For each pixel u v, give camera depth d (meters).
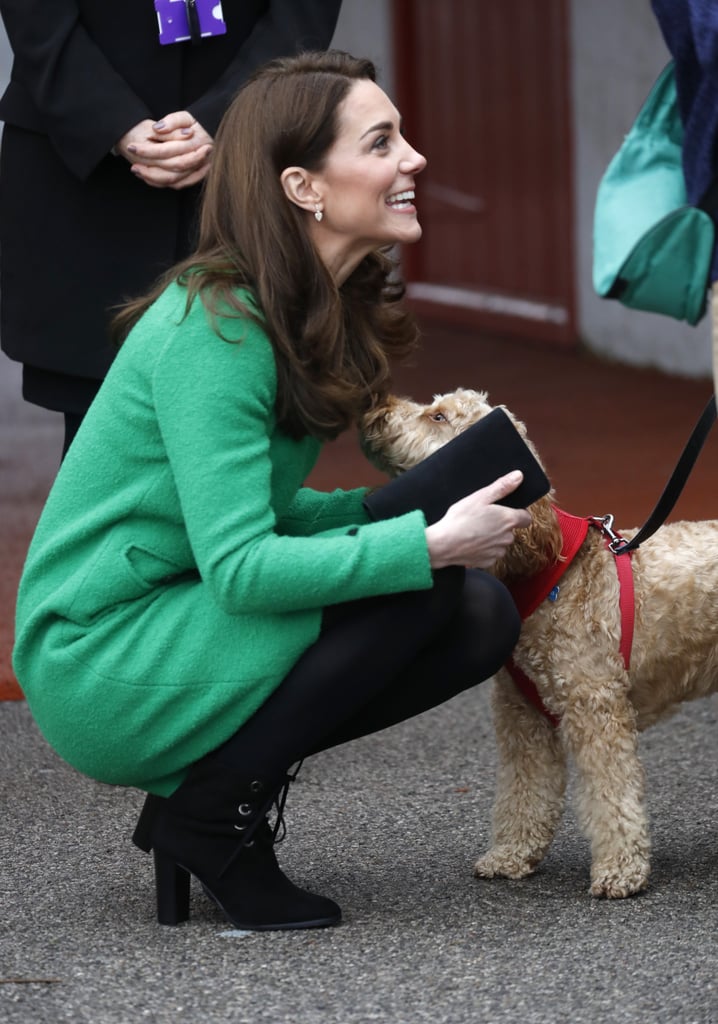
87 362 5.04
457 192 15.45
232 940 3.98
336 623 3.87
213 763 3.91
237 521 3.70
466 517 3.78
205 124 4.88
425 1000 3.59
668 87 5.10
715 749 5.53
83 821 4.95
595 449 10.47
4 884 4.43
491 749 5.61
